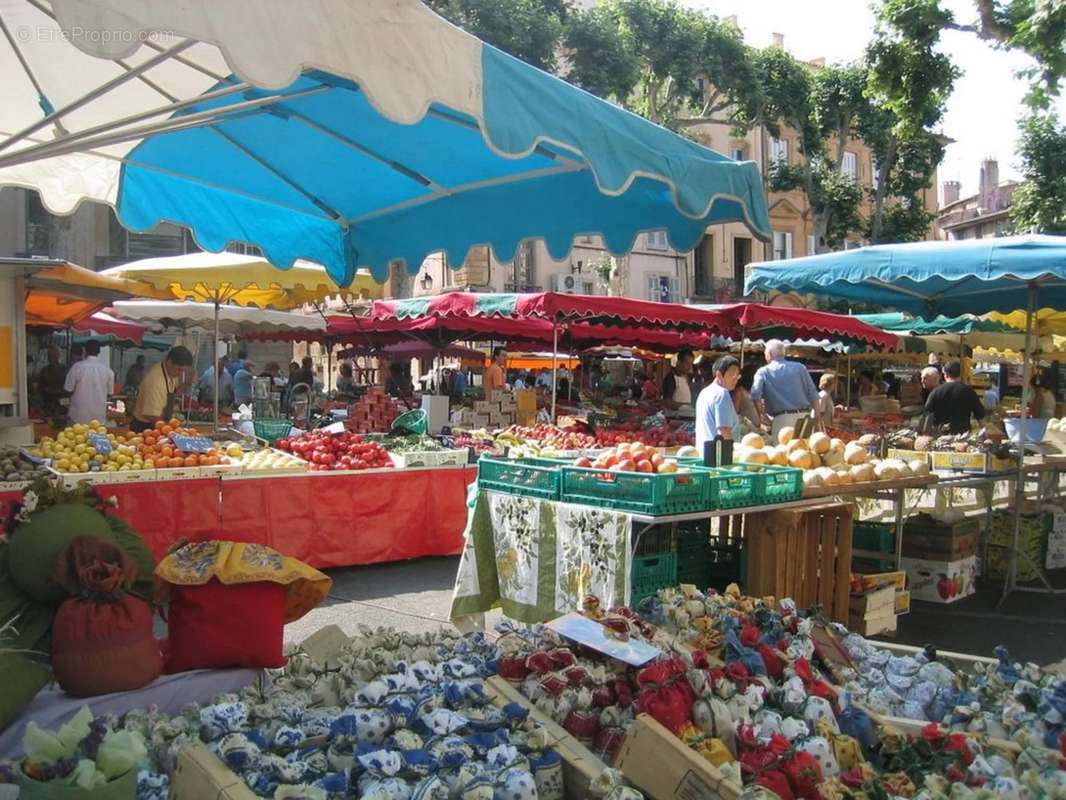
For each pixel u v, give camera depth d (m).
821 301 33.97
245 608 3.44
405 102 2.58
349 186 5.23
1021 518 8.18
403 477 8.12
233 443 8.43
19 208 22.78
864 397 16.75
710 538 5.74
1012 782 2.63
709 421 7.18
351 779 2.56
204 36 2.17
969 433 9.17
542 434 10.84
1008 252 5.99
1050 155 26.73
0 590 3.28
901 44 12.20
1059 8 9.60
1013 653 5.86
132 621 3.26
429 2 21.89
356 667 3.38
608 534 4.77
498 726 2.88
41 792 2.18
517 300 11.41
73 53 4.12
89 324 16.09
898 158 33.50
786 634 3.84
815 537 5.55
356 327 17.00
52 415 12.66
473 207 5.06
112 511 3.99
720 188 3.62
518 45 22.36
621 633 3.36
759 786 2.46
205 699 3.31
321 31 2.40
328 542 7.68
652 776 2.59
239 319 13.98
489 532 5.60
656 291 37.12
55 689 3.30
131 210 5.21
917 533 7.29
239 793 2.31
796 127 33.12
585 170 4.46
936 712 3.48
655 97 26.92
